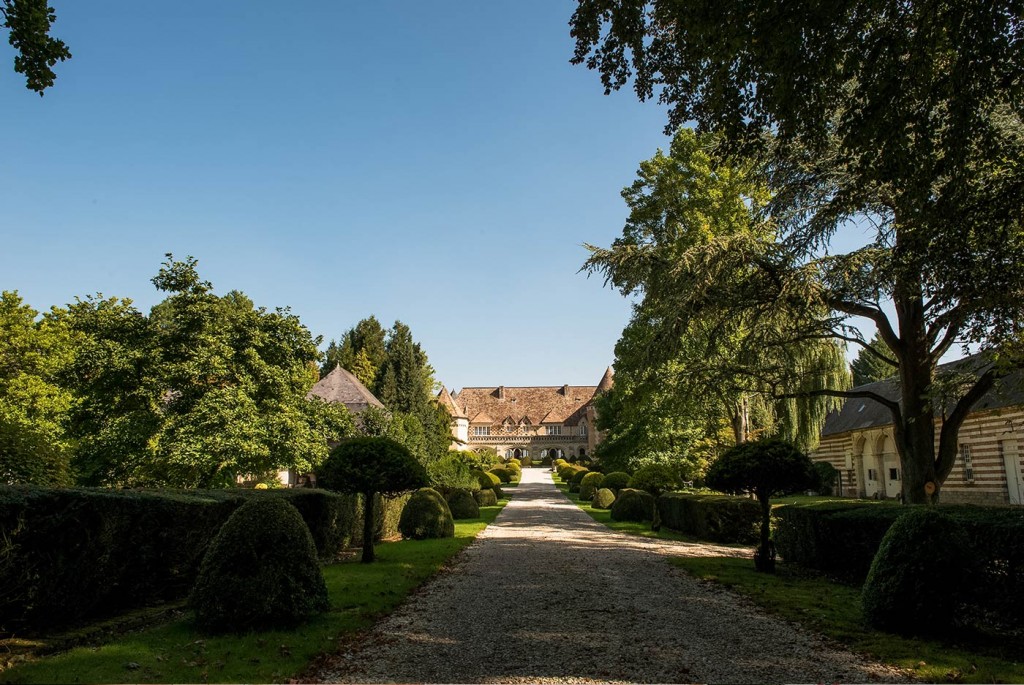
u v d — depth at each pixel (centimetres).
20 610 596
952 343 1380
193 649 576
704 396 1697
